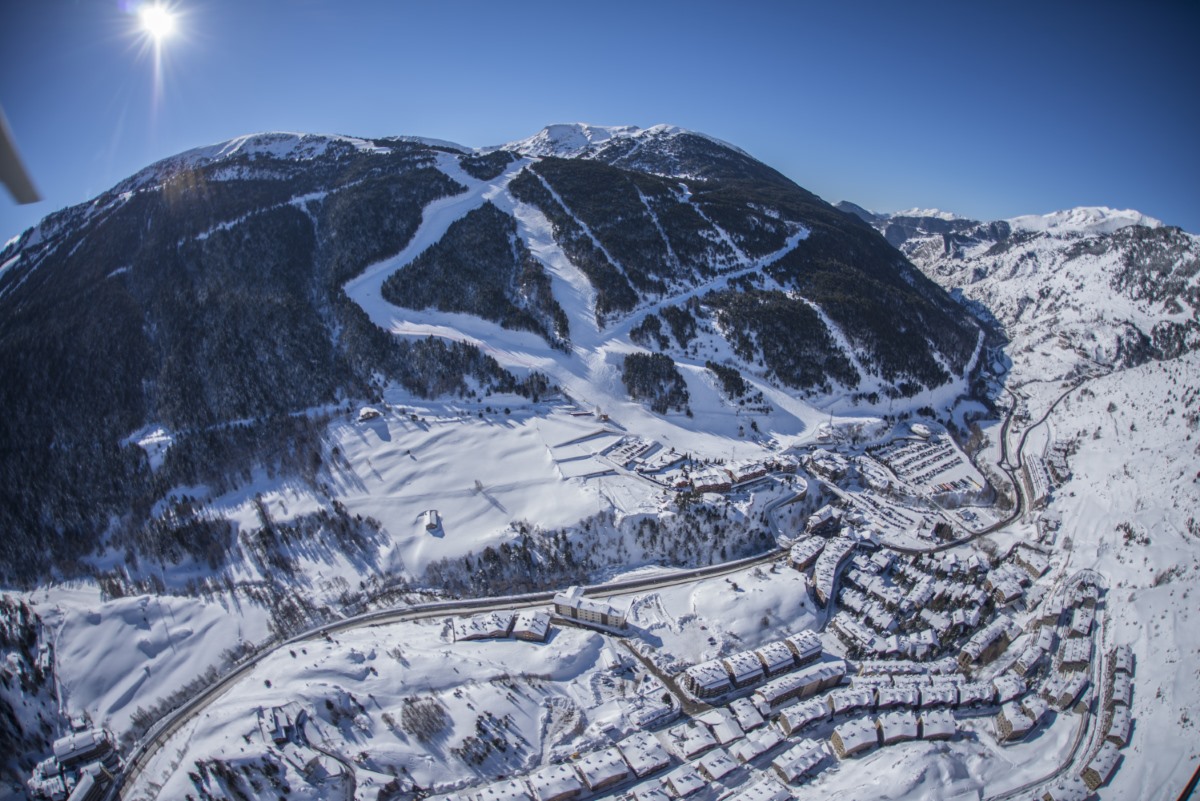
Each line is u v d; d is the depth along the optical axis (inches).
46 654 5152.6
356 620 5570.9
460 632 5172.2
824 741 4370.1
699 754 4279.0
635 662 5039.4
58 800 4052.7
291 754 4060.0
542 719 4495.6
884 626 5467.5
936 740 4355.3
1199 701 4276.6
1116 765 4111.7
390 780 3981.3
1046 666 5002.5
